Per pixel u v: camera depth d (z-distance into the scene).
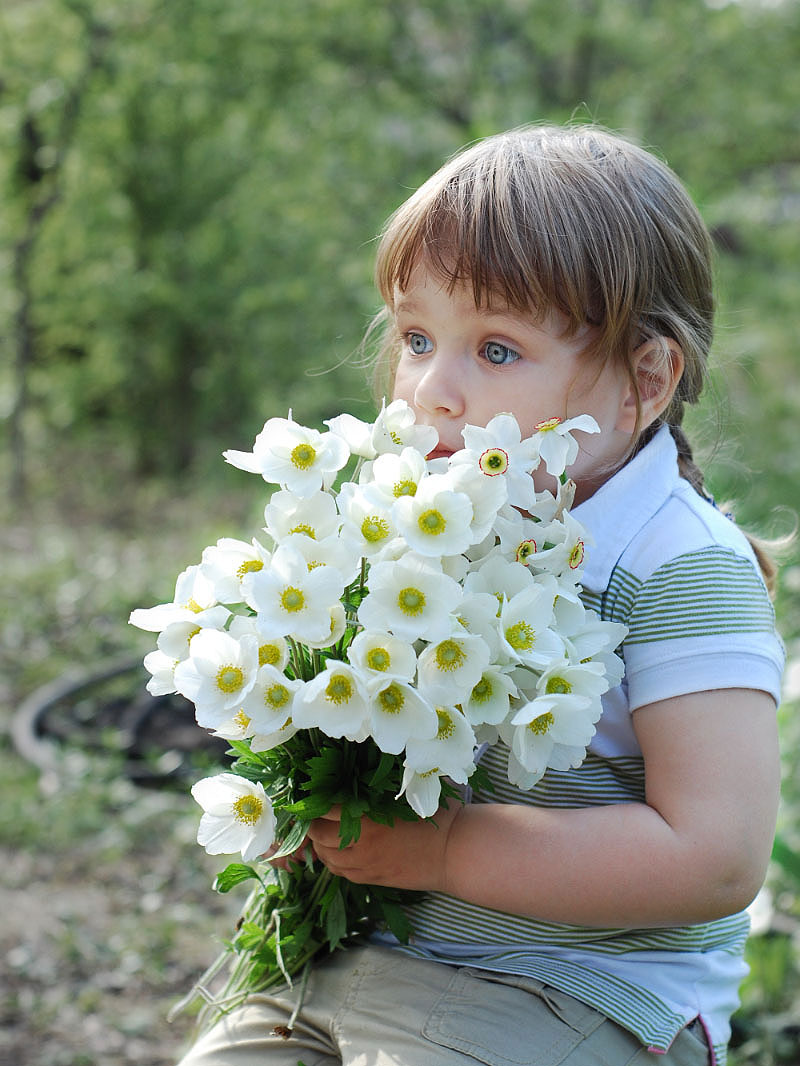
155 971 2.86
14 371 10.61
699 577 1.26
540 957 1.27
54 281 10.40
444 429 1.31
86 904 3.24
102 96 9.63
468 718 1.11
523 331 1.28
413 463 1.16
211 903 3.27
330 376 9.57
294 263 9.90
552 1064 1.18
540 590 1.13
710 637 1.23
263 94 9.84
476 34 9.80
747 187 9.82
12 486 9.81
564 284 1.27
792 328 8.42
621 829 1.18
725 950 1.37
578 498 1.36
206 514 9.38
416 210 1.35
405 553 1.12
